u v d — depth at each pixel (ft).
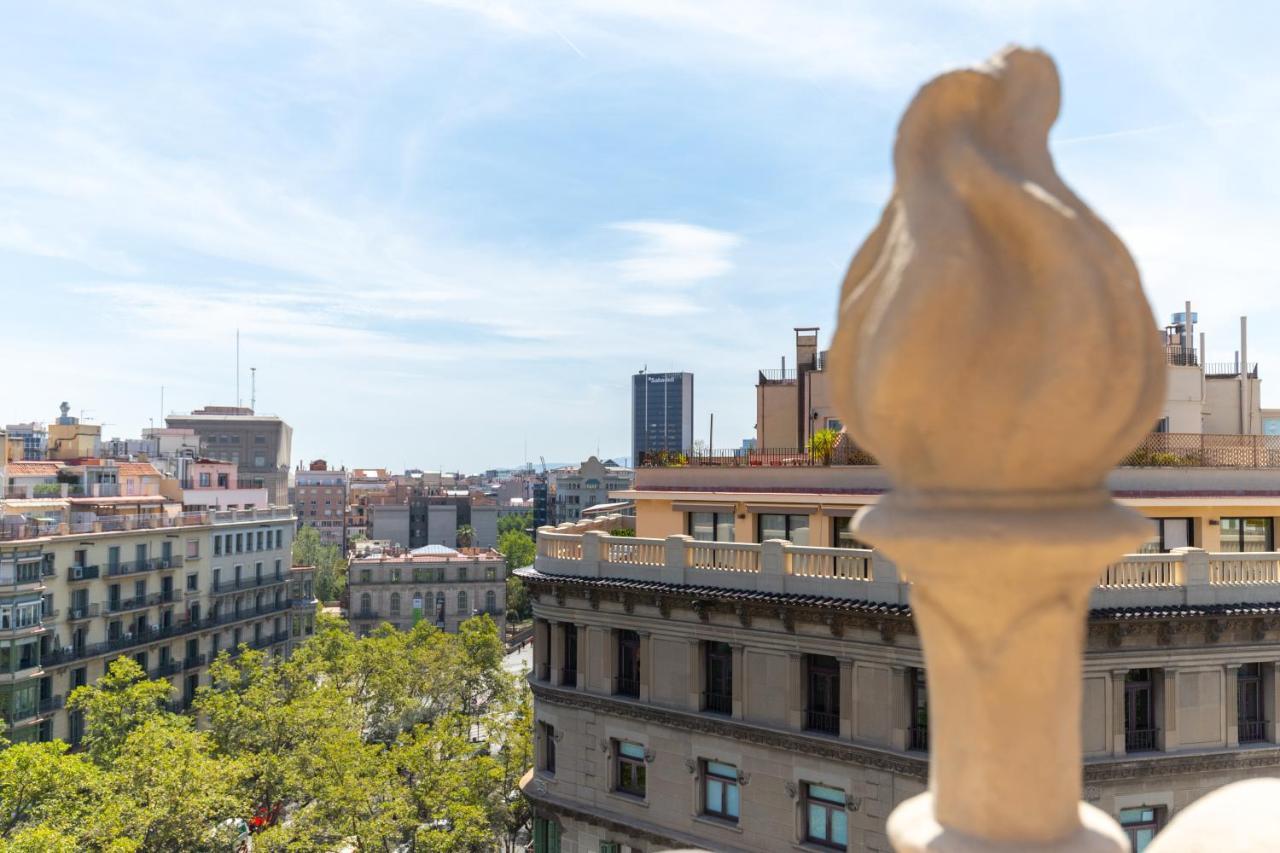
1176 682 76.13
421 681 229.45
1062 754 6.95
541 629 104.99
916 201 6.49
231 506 315.78
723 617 87.86
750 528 100.89
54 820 120.57
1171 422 126.21
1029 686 6.79
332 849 141.28
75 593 227.81
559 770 100.01
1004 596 6.60
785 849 82.74
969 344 6.17
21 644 203.82
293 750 172.86
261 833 138.10
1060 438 6.28
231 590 285.02
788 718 83.61
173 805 129.59
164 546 258.37
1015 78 6.75
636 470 113.70
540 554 105.29
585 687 98.53
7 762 123.54
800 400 138.72
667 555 92.63
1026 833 6.89
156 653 253.03
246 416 609.42
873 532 6.98
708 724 87.76
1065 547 6.25
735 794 87.56
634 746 94.94
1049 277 6.16
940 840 7.09
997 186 6.20
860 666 79.51
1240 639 77.51
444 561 423.23
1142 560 76.74
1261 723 78.64
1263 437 99.45
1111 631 74.13
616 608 95.91
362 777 152.05
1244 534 91.86
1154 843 8.82
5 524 211.00
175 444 401.49
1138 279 6.54
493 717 210.59
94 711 173.68
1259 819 8.16
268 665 228.02
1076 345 6.09
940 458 6.57
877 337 6.37
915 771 75.05
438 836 145.89
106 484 277.44
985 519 6.36
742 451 112.57
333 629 248.73
